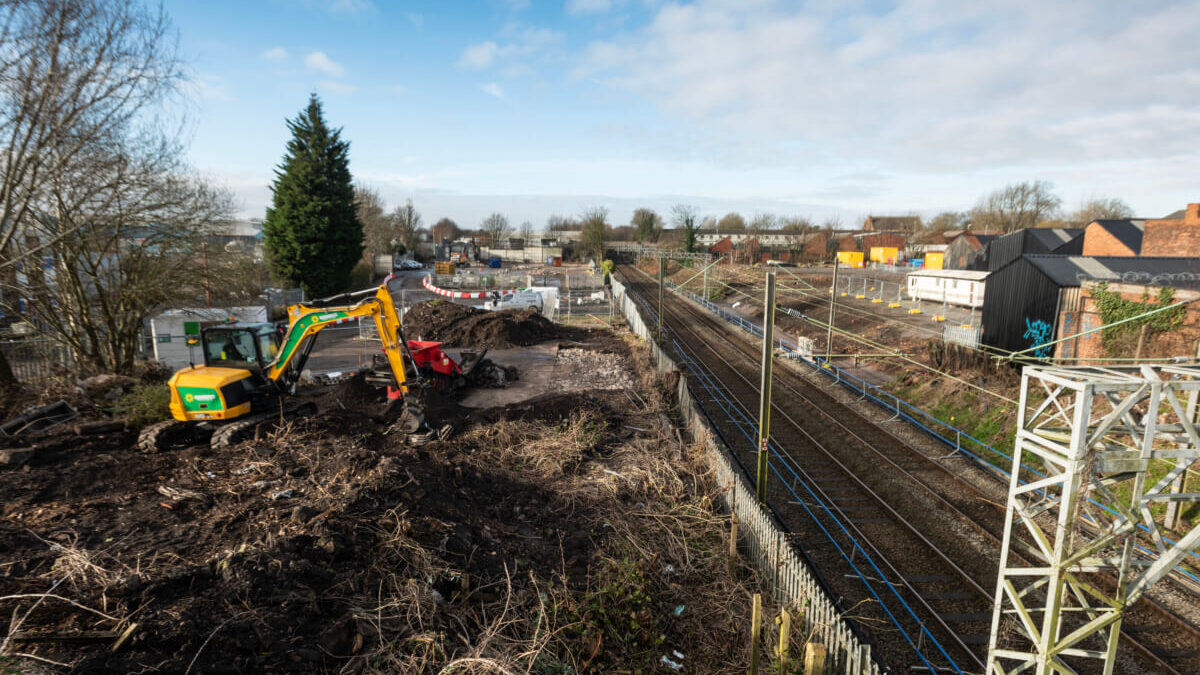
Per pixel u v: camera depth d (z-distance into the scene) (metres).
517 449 14.00
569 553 9.56
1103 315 17.61
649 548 10.09
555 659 6.79
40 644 5.18
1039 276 19.78
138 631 5.46
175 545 7.32
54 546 6.92
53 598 5.88
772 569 9.48
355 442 12.34
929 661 8.66
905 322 31.28
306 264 40.69
